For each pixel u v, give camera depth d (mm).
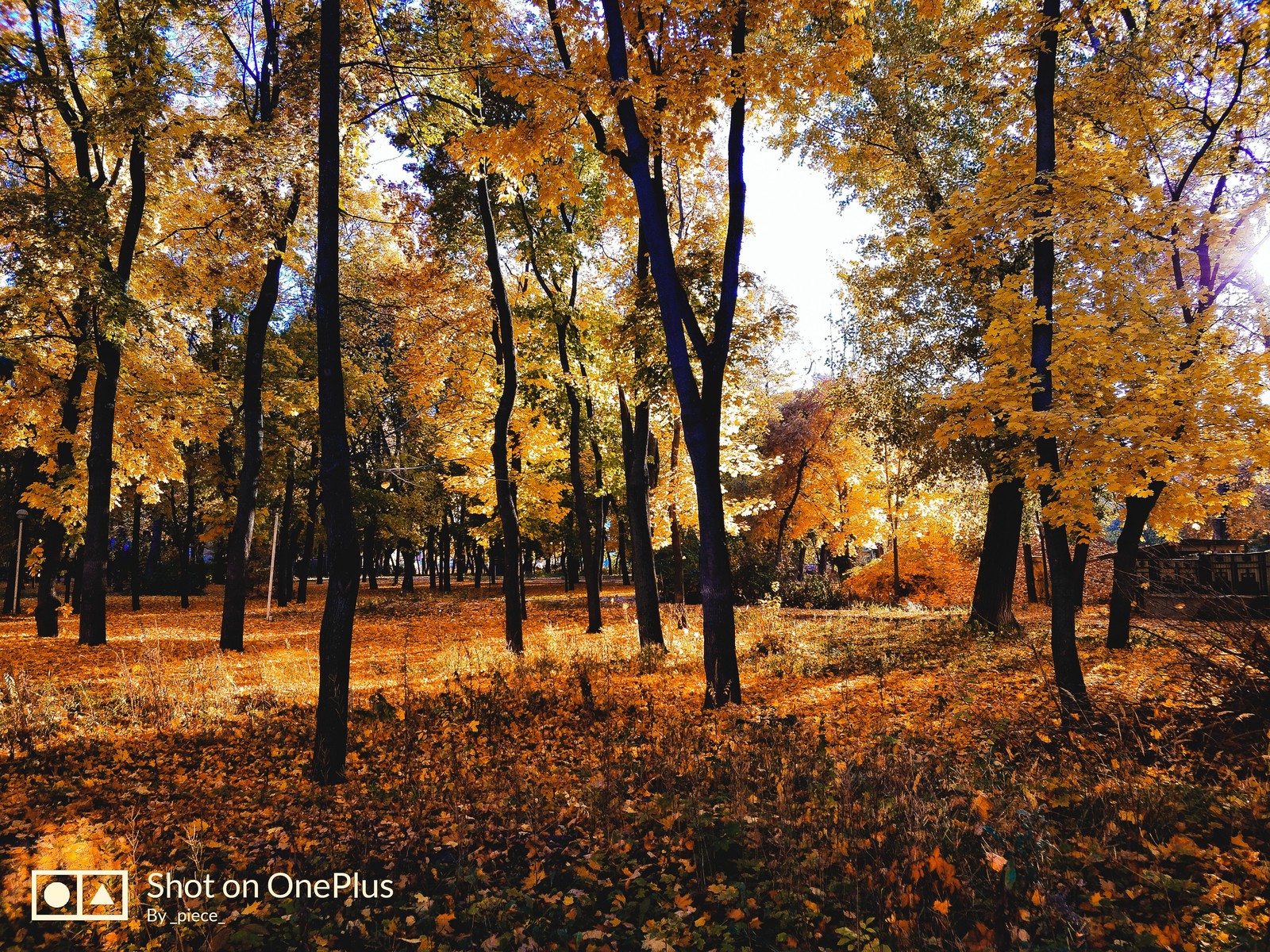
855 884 3334
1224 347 8383
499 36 9523
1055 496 7500
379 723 7906
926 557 30641
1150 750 5016
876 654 11773
